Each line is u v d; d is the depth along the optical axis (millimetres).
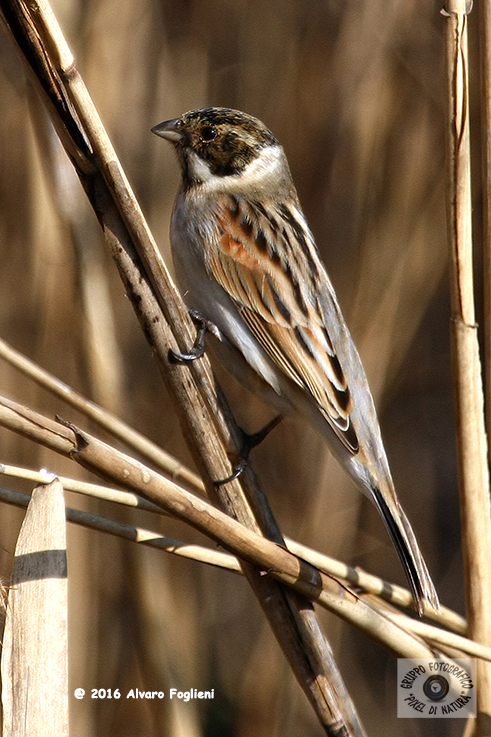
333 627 11453
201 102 12570
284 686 10930
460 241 6320
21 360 6781
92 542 10508
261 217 8367
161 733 9586
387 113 11664
